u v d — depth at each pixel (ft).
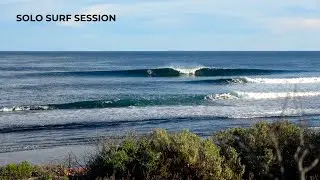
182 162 30.17
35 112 102.22
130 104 115.44
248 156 31.27
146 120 88.99
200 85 176.65
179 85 175.52
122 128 79.87
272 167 30.68
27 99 127.85
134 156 30.12
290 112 97.76
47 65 341.21
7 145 65.82
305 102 122.62
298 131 32.19
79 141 67.62
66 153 57.98
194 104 117.29
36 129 79.77
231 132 34.73
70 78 210.18
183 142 31.04
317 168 30.50
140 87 166.81
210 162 30.01
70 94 141.38
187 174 29.89
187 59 496.64
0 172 33.35
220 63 401.29
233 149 31.48
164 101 120.16
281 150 31.35
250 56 639.35
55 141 68.28
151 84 179.01
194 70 230.68
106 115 96.37
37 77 215.51
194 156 29.96
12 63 372.79
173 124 84.43
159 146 31.19
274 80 191.21
